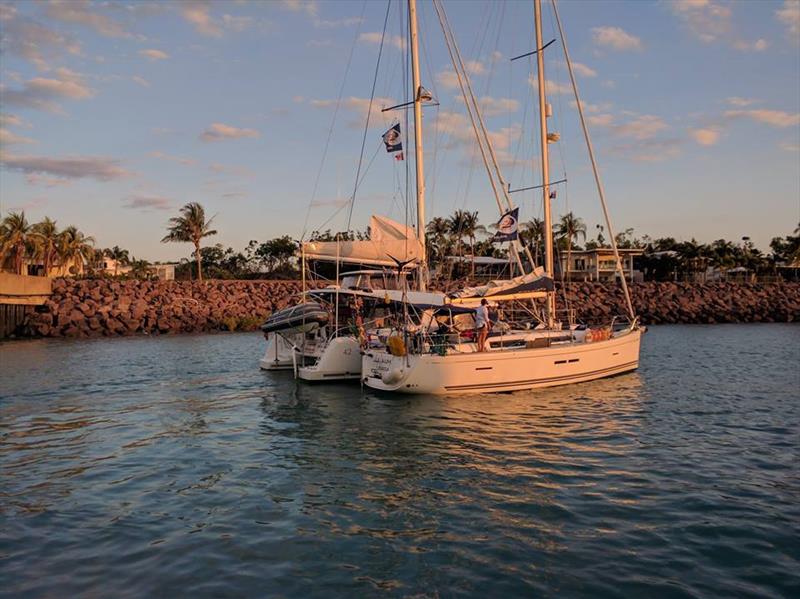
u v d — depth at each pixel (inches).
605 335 727.7
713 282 2566.4
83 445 441.4
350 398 617.9
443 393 608.1
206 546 265.3
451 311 645.9
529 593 222.4
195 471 376.2
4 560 252.8
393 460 395.5
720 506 307.3
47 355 1078.4
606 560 248.2
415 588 226.7
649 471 367.2
